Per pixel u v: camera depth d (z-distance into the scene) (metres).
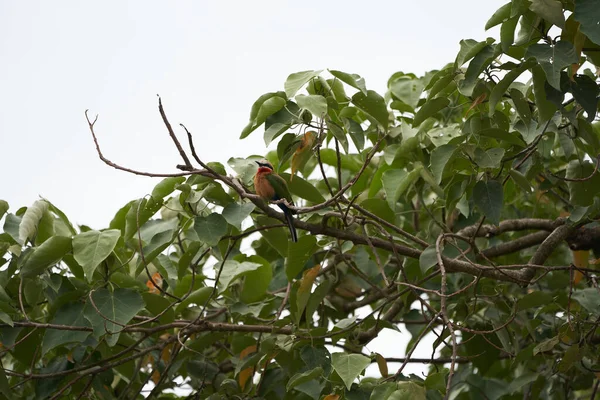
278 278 14.88
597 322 10.82
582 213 11.28
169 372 12.55
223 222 10.51
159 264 11.34
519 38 10.09
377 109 10.96
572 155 12.35
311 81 11.03
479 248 13.73
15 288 11.20
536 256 11.95
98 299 10.24
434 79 11.27
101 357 12.08
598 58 10.23
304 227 11.32
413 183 12.32
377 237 12.91
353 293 14.68
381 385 8.88
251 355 11.79
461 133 12.03
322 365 10.52
